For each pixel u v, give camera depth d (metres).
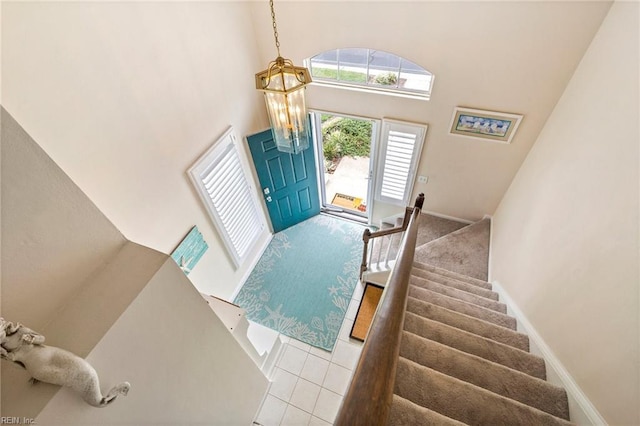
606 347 1.45
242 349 1.98
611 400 1.38
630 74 1.69
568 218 2.04
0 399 0.77
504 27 2.47
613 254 1.49
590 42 2.29
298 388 3.02
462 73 2.84
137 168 2.17
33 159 0.78
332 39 3.03
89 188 1.85
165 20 2.18
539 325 2.12
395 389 1.53
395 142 3.64
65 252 0.91
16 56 1.42
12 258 0.78
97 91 1.80
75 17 1.63
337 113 3.68
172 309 1.18
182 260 2.79
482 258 3.62
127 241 1.10
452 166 3.62
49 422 0.77
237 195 3.51
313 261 4.32
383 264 3.76
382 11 2.70
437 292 2.73
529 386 1.70
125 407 1.01
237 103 3.23
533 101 2.78
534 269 2.38
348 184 5.85
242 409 2.11
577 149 2.14
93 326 0.90
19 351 0.70
